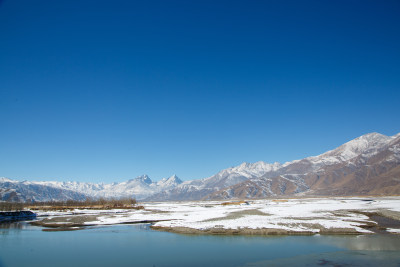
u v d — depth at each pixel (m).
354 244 41.69
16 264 34.16
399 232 50.41
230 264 33.16
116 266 33.09
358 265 31.86
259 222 58.66
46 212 112.06
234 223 58.16
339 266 31.66
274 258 35.22
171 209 124.56
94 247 42.75
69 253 39.19
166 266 32.84
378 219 65.75
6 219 88.00
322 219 62.59
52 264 34.12
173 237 49.81
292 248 39.94
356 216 68.69
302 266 31.91
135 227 63.72
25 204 148.12
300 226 54.22
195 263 33.84
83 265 33.62
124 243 45.38
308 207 99.31
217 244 43.41
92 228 63.03
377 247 39.81
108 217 82.19
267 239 46.38
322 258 34.78
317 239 45.53
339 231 50.56
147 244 44.31
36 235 54.25
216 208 119.88
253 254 37.22
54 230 60.81
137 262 34.59
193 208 128.25
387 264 32.03
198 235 51.03
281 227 53.47
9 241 48.06
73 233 56.22
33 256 37.78
